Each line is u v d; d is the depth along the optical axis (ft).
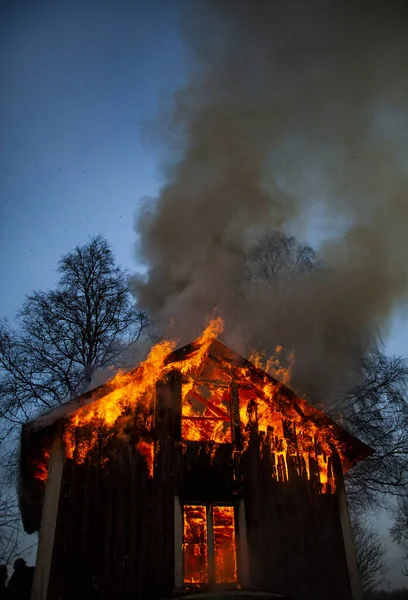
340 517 35.94
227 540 37.01
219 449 36.17
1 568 39.22
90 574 30.81
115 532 32.24
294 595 32.42
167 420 36.29
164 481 34.24
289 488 36.01
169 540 32.40
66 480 33.32
